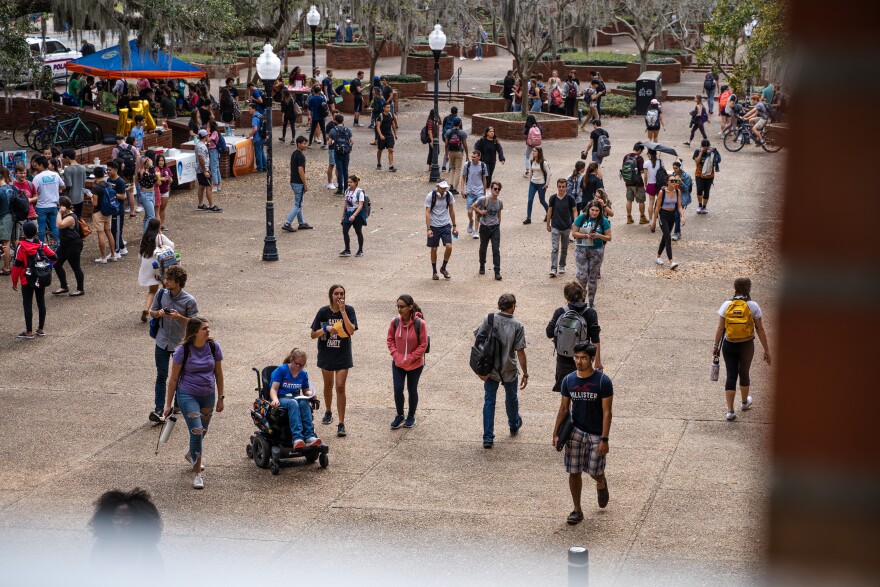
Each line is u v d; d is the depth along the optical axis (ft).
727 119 118.83
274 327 52.31
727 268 62.69
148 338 50.42
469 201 72.02
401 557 27.84
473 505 31.76
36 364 46.44
